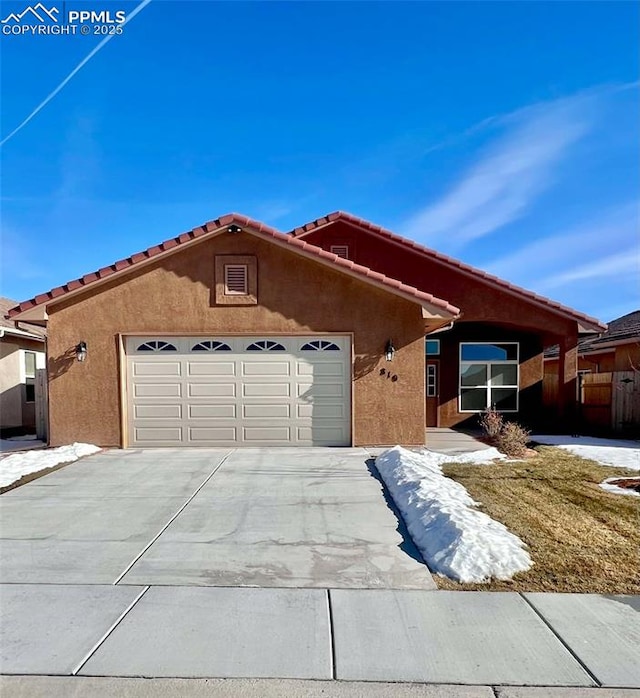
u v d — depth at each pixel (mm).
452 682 2941
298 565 4594
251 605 3824
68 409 10523
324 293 10648
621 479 7863
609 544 5027
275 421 10680
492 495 6816
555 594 3996
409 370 10633
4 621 3590
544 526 5539
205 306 10594
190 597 3959
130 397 10633
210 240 10609
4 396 15461
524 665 3088
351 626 3518
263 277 10609
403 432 10656
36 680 2951
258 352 10680
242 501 6688
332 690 2875
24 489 7316
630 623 3564
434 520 5438
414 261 13711
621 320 19875
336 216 13836
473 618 3627
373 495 6973
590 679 2963
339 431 10711
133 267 10391
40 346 17469
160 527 5660
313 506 6461
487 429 12117
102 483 7645
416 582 4234
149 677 2973
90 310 10531
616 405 13586
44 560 4715
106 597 3963
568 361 13383
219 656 3168
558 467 8789
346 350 10727
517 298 13398
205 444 10633
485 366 15109
